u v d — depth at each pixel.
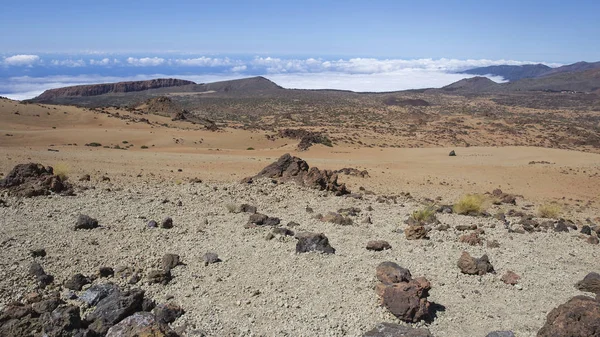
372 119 190.12
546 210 23.69
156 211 17.61
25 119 94.56
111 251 12.80
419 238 15.70
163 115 138.62
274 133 121.06
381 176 41.59
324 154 69.44
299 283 11.42
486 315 10.25
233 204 19.64
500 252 14.79
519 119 193.12
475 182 41.12
